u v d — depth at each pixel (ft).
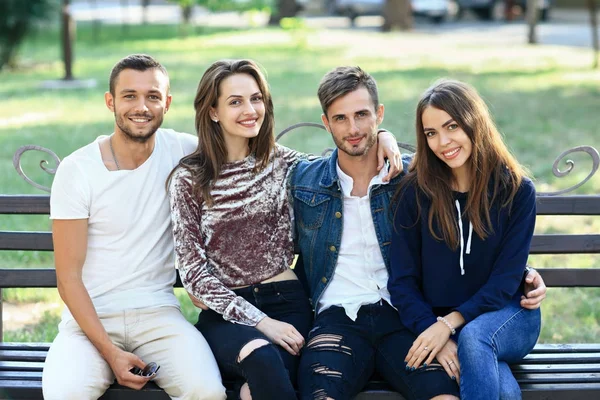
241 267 11.64
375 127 11.59
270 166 11.93
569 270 12.73
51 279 12.87
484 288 11.27
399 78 48.24
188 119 36.35
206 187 11.50
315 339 11.23
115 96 11.41
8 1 54.60
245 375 10.55
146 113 11.32
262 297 11.66
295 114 37.93
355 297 11.66
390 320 11.44
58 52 64.64
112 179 11.39
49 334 16.15
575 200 12.76
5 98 44.09
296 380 10.96
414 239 11.66
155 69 11.44
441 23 97.91
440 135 11.27
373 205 11.76
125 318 11.41
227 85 11.41
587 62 54.95
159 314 11.52
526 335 11.19
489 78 48.24
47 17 57.00
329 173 11.89
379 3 95.86
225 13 115.85
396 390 11.07
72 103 42.22
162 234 11.73
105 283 11.52
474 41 72.23
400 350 11.14
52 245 12.72
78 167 11.33
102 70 53.88
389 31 85.10
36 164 29.30
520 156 29.99
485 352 10.50
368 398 11.06
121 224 11.47
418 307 11.27
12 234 12.71
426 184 11.50
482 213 11.44
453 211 11.46
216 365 10.90
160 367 11.06
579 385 11.05
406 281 11.50
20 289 18.95
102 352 10.89
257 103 11.54
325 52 63.67
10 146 32.01
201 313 12.05
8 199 12.75
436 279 11.62
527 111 38.47
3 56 56.18
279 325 11.16
